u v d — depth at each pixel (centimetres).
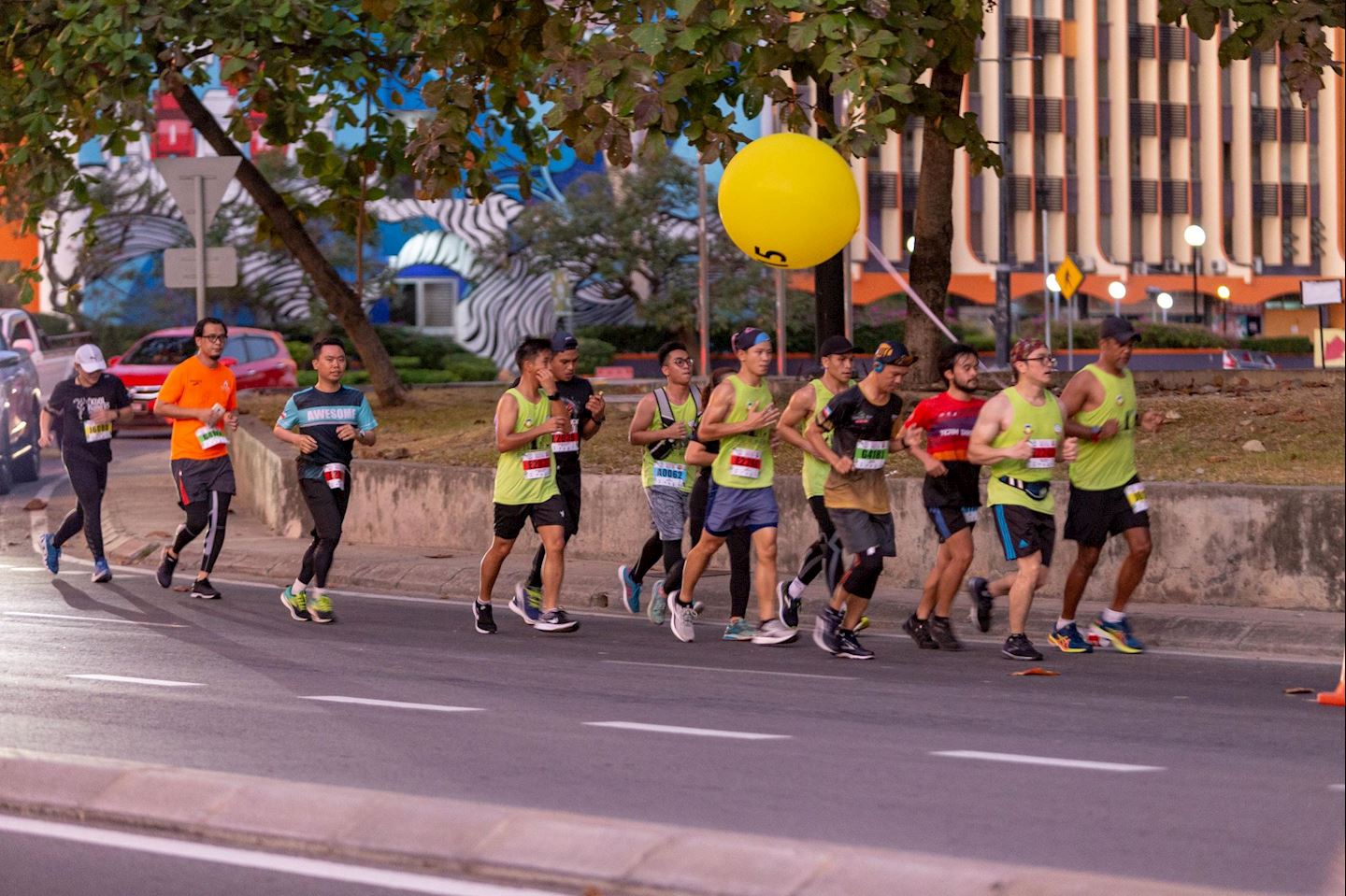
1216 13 2195
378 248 8669
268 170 8262
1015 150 9775
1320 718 1349
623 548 2456
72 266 8181
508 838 926
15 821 1031
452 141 2194
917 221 2936
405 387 3950
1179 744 1232
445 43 2197
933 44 2205
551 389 2005
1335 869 871
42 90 2866
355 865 923
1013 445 1681
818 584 2203
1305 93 2191
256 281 8350
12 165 2991
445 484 2617
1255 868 876
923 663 1686
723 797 1047
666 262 8588
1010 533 1697
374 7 2391
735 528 1845
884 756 1180
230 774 1073
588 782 1091
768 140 1706
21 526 3069
